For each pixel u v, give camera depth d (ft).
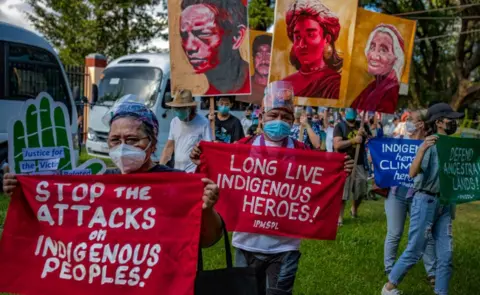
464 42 114.11
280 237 14.82
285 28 20.81
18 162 14.85
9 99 36.42
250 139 15.62
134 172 10.93
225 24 21.26
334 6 20.84
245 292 10.55
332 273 22.30
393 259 21.27
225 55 21.38
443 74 138.92
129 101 10.73
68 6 86.48
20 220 10.82
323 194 14.99
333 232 14.96
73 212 10.78
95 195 10.75
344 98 21.15
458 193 18.37
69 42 87.25
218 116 28.02
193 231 10.44
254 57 31.91
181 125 23.04
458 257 26.58
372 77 21.43
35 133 15.16
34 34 38.29
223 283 10.55
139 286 10.49
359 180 31.35
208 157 15.31
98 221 10.72
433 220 18.42
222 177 15.21
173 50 21.38
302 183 14.99
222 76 21.45
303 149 15.26
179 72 21.49
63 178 10.79
